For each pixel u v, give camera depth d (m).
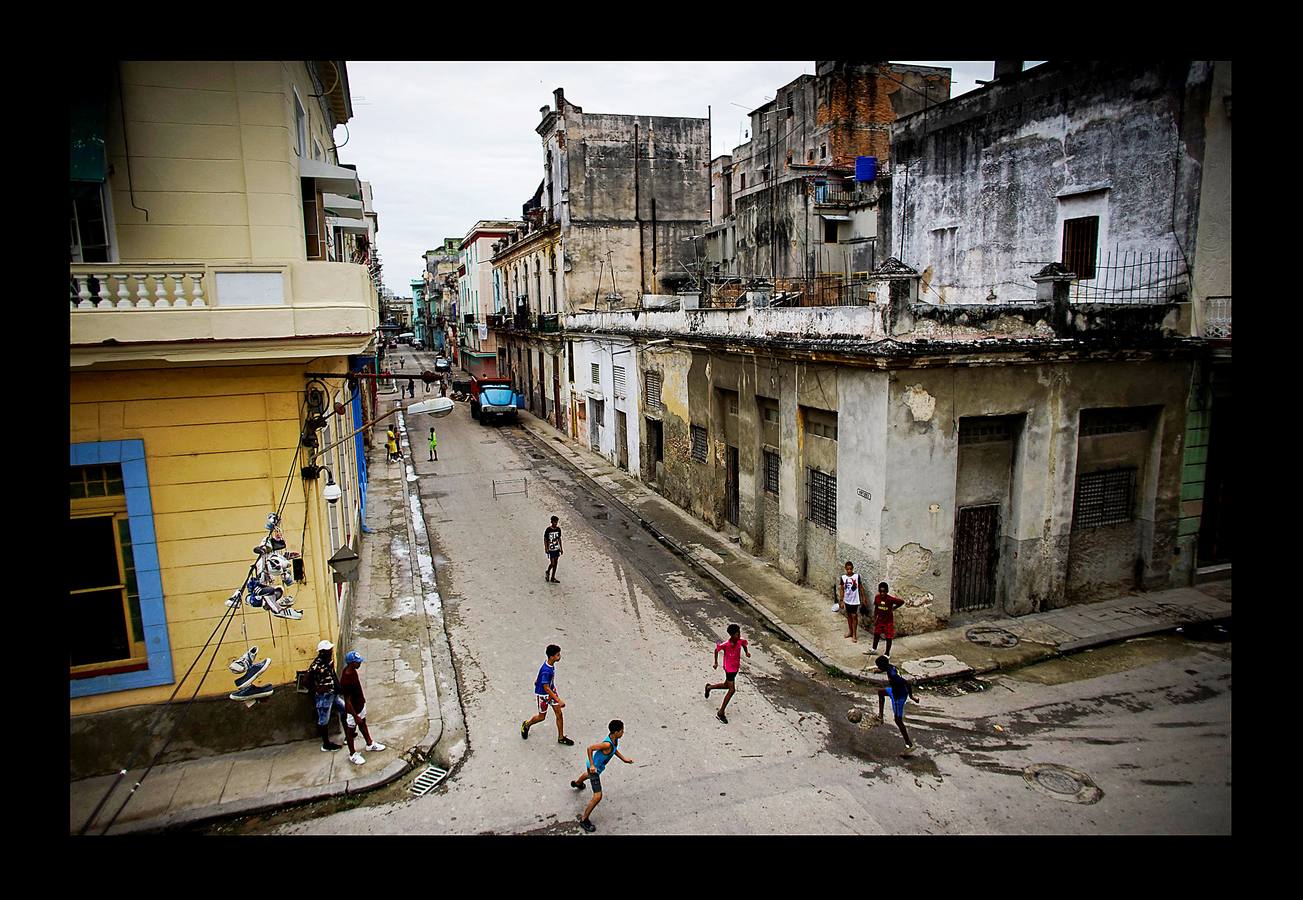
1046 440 12.63
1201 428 13.69
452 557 16.98
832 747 9.45
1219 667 11.22
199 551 9.50
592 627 13.22
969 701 10.45
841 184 24.61
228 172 9.45
